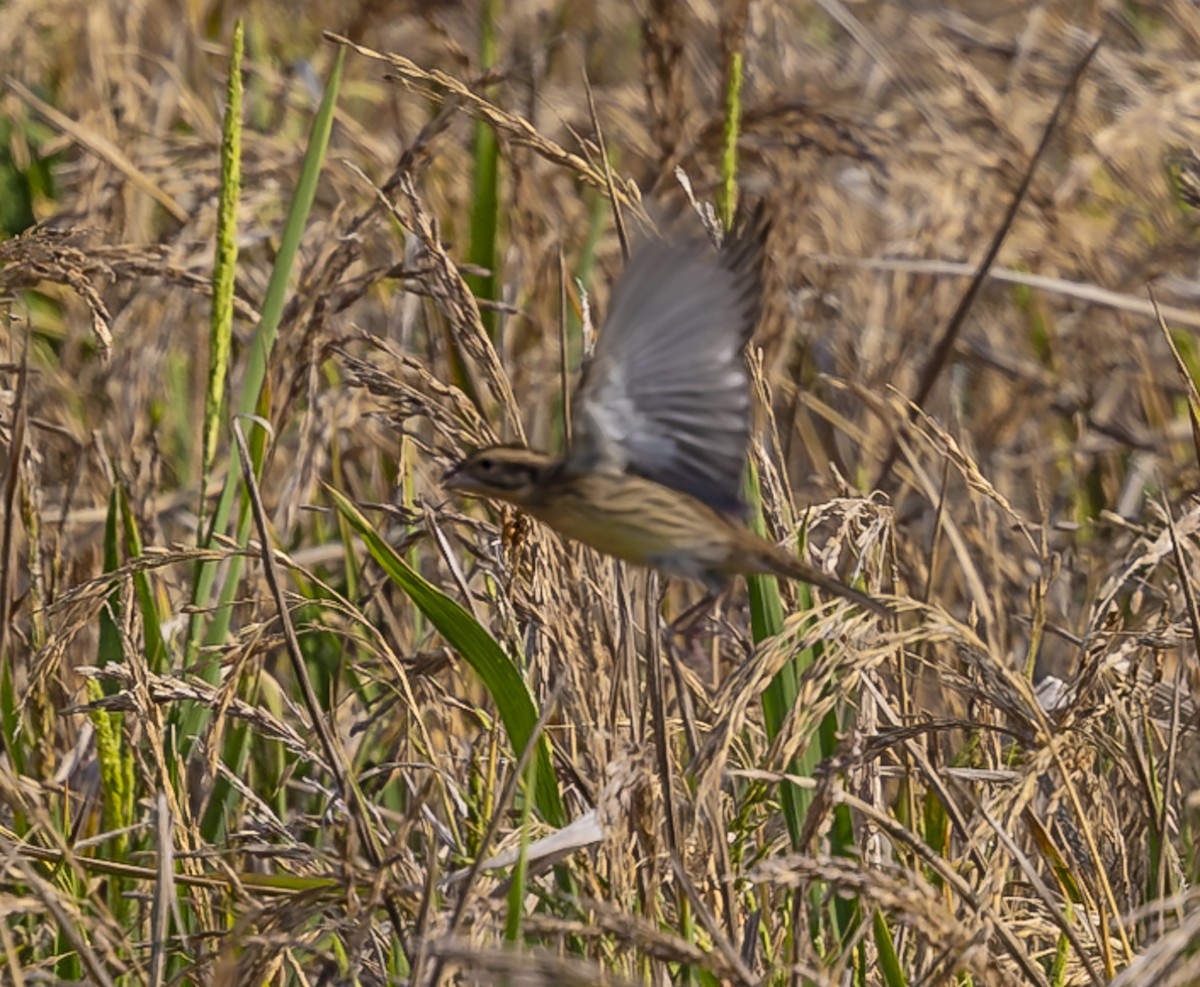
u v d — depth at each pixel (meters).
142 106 15.96
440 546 9.27
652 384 7.04
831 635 7.59
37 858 8.22
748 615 11.43
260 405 10.27
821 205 15.54
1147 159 15.93
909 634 7.46
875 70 17.62
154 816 8.98
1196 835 9.45
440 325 12.30
